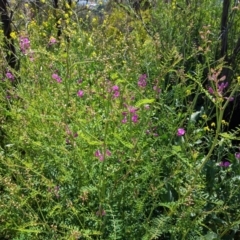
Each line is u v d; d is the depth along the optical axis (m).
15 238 2.31
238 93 4.02
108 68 2.93
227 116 4.17
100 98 2.97
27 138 2.60
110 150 2.65
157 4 5.05
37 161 2.67
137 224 2.44
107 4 5.87
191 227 2.37
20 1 4.94
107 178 2.49
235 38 4.43
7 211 2.41
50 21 4.99
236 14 4.41
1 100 3.20
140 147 2.45
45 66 3.41
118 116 2.63
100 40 4.37
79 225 2.46
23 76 3.46
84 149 2.60
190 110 3.16
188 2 4.60
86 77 3.48
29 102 2.98
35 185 2.64
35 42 4.14
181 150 2.71
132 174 2.56
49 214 2.33
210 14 4.71
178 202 2.29
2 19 4.19
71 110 2.70
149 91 3.15
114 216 2.37
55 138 2.70
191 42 4.31
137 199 2.43
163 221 2.24
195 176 2.29
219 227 2.78
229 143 3.12
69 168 2.64
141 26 5.08
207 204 2.73
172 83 4.02
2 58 3.40
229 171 3.02
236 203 2.68
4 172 2.83
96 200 2.48
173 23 4.49
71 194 2.58
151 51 3.97
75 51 3.89
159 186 2.39
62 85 3.09
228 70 4.06
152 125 2.80
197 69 3.19
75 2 5.47
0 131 3.14
